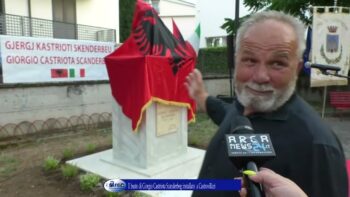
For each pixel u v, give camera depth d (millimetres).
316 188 1066
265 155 995
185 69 5328
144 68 4586
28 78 7086
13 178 4754
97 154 5758
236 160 1006
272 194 861
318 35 8359
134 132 5000
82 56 8000
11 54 6789
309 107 1276
